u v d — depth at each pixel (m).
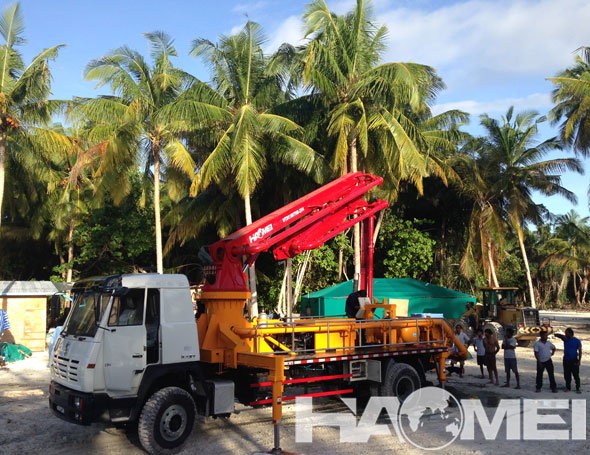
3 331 18.66
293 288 27.61
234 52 22.89
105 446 8.05
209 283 9.12
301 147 21.73
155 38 23.00
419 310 24.53
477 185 33.00
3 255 35.44
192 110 20.36
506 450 7.76
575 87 26.58
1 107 20.97
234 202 26.30
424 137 25.34
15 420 9.54
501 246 35.06
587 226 66.69
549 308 69.19
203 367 8.76
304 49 22.44
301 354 9.41
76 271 33.00
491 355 13.14
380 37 22.88
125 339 7.55
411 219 37.53
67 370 7.65
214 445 8.03
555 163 33.72
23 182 29.27
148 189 28.75
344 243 28.53
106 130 22.22
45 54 21.25
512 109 35.19
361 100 21.58
